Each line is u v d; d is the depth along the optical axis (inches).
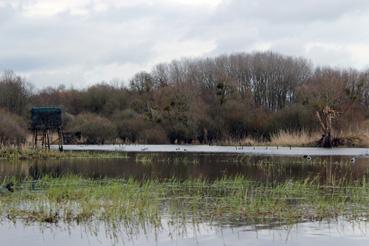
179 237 753.6
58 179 1325.0
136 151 2669.8
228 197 1053.8
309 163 1836.9
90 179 1397.6
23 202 1023.0
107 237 759.7
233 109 3563.0
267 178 1400.1
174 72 4970.5
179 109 3533.5
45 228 813.2
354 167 1694.1
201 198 1056.2
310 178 1389.0
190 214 898.7
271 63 4660.4
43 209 940.0
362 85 3085.6
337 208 940.6
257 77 4660.4
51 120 2637.8
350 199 1036.5
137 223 832.9
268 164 1823.3
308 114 3142.2
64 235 772.0
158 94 3848.4
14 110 3833.7
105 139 3469.5
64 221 856.9
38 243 732.0
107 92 4402.1
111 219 858.1
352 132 2844.5
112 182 1291.8
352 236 751.1
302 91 3176.7
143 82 4579.2
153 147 3031.5
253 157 2139.5
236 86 3966.5
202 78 4739.2
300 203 992.2
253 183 1291.8
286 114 3270.2
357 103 3142.2
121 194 1043.3
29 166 1836.9
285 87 4640.8
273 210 919.7
